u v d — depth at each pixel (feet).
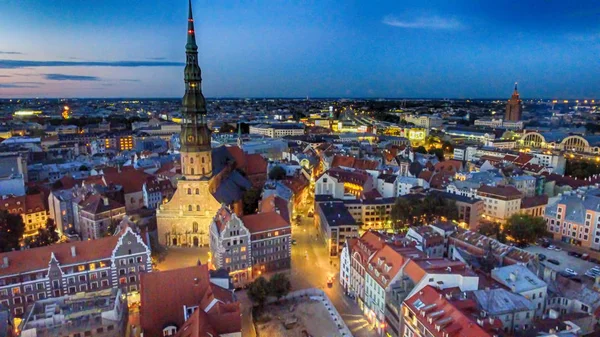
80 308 299.38
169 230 551.59
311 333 367.86
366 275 398.62
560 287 368.89
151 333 303.48
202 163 547.08
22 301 372.38
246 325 382.83
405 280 347.97
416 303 316.81
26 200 611.47
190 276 323.98
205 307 305.73
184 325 285.43
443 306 298.56
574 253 526.98
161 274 317.63
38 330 280.72
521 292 340.59
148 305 308.40
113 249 405.39
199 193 547.49
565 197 596.29
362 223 625.41
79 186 650.84
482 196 646.33
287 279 425.69
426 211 577.43
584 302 341.41
